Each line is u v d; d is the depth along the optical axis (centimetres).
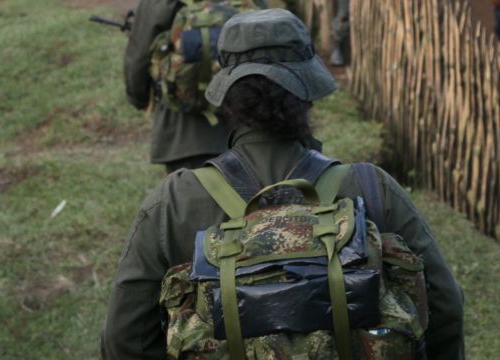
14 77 1101
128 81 577
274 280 222
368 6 866
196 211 241
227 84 243
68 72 1090
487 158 666
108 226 695
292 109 241
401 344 222
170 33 542
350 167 248
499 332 536
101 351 262
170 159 569
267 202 240
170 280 231
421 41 750
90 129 945
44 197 760
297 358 216
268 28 243
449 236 659
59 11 1323
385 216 243
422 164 767
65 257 657
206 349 222
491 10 1035
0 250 664
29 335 566
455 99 700
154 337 251
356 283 219
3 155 891
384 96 835
